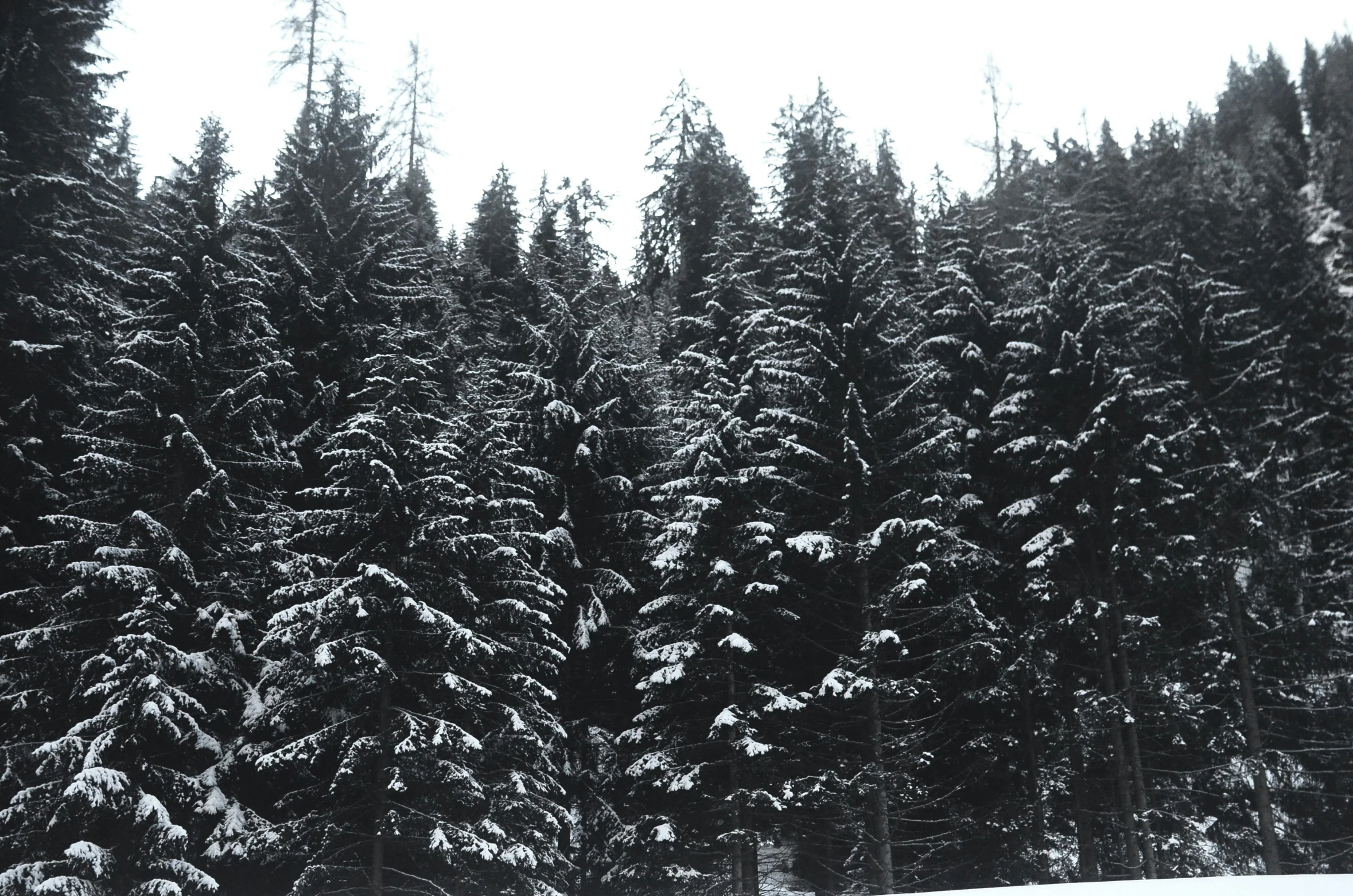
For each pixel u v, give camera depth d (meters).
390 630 20.91
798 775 23.84
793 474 25.36
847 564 24.33
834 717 24.48
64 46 28.38
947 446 24.98
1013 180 47.16
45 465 24.69
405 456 21.45
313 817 19.86
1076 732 25.00
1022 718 26.31
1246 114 77.44
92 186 28.22
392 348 25.06
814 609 25.20
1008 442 27.75
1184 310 30.78
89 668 20.03
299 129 37.28
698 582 24.30
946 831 23.86
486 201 42.75
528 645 22.80
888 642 23.02
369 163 36.09
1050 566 25.70
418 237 37.28
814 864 25.00
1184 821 25.02
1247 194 43.06
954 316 30.11
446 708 21.61
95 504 22.27
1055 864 26.25
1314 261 39.59
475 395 25.39
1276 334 34.69
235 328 24.83
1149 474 26.41
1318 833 27.44
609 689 26.69
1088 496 26.77
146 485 22.39
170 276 24.17
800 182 39.22
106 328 26.27
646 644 24.77
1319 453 30.48
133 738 19.33
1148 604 28.14
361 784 20.17
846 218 31.48
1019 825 24.48
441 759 20.42
